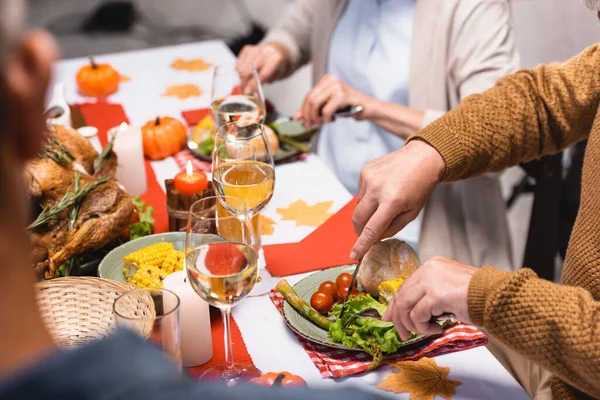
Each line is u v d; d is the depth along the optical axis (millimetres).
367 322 1213
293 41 2576
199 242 1130
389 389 1142
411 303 1135
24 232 426
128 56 2742
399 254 1332
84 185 1451
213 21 4891
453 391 1138
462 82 2145
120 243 1532
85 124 2086
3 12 391
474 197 2111
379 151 2385
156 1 5059
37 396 387
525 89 1491
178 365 989
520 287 1060
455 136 1425
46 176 1431
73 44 4648
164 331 954
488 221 2135
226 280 1052
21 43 400
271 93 4023
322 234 1624
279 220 1709
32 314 425
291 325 1253
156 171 1941
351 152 2428
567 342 1018
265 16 4906
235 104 1881
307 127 2102
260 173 1424
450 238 2109
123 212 1429
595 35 2654
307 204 1778
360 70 2393
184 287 1196
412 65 2236
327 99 2061
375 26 2373
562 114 1475
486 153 1450
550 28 2885
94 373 409
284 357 1230
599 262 1207
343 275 1364
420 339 1222
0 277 411
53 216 1373
